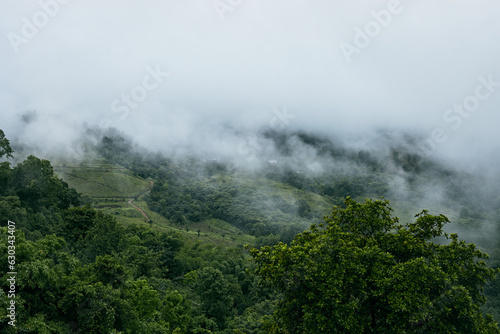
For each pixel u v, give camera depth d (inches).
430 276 872.3
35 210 3171.8
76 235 3058.6
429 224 1040.8
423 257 909.8
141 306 1631.4
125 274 1712.6
